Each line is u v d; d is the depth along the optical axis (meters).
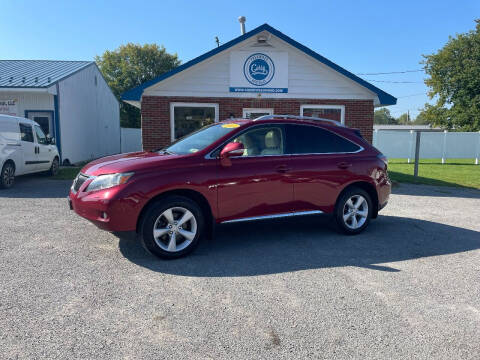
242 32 14.54
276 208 5.16
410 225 6.61
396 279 4.09
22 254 4.64
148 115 11.75
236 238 5.55
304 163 5.33
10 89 14.97
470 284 3.99
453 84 35.09
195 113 11.97
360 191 5.80
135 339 2.83
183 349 2.71
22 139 10.48
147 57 46.94
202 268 4.29
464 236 5.93
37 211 7.05
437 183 12.41
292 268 4.35
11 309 3.23
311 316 3.22
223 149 4.71
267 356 2.65
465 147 22.72
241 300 3.50
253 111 12.19
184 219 4.59
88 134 20.73
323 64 12.07
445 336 2.97
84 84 19.78
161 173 4.46
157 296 3.55
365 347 2.79
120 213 4.25
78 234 5.54
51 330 2.92
